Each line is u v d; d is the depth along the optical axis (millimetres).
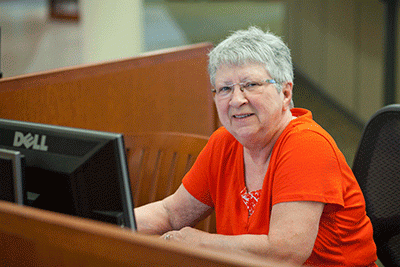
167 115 3615
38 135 1483
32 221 880
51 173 1452
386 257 2096
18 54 11203
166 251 798
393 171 2047
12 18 15664
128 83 3330
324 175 1624
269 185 1734
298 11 11281
